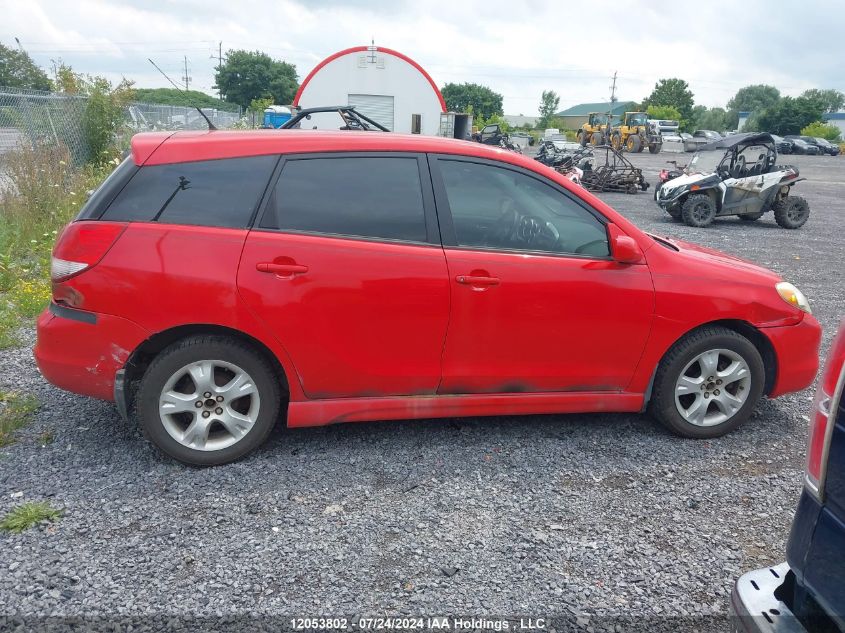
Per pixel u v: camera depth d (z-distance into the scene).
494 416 4.17
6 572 2.58
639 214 16.45
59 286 3.21
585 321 3.59
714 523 3.12
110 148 12.20
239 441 3.43
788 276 9.27
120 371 3.24
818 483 1.73
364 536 2.91
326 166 3.40
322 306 3.29
